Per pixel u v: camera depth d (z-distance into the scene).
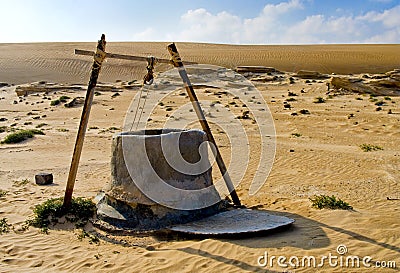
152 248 6.50
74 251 6.53
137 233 6.98
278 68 57.91
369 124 20.16
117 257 6.24
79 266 5.99
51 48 75.62
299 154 13.66
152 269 5.77
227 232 6.52
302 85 35.47
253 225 6.83
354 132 18.45
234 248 6.17
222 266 5.70
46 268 5.96
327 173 11.26
